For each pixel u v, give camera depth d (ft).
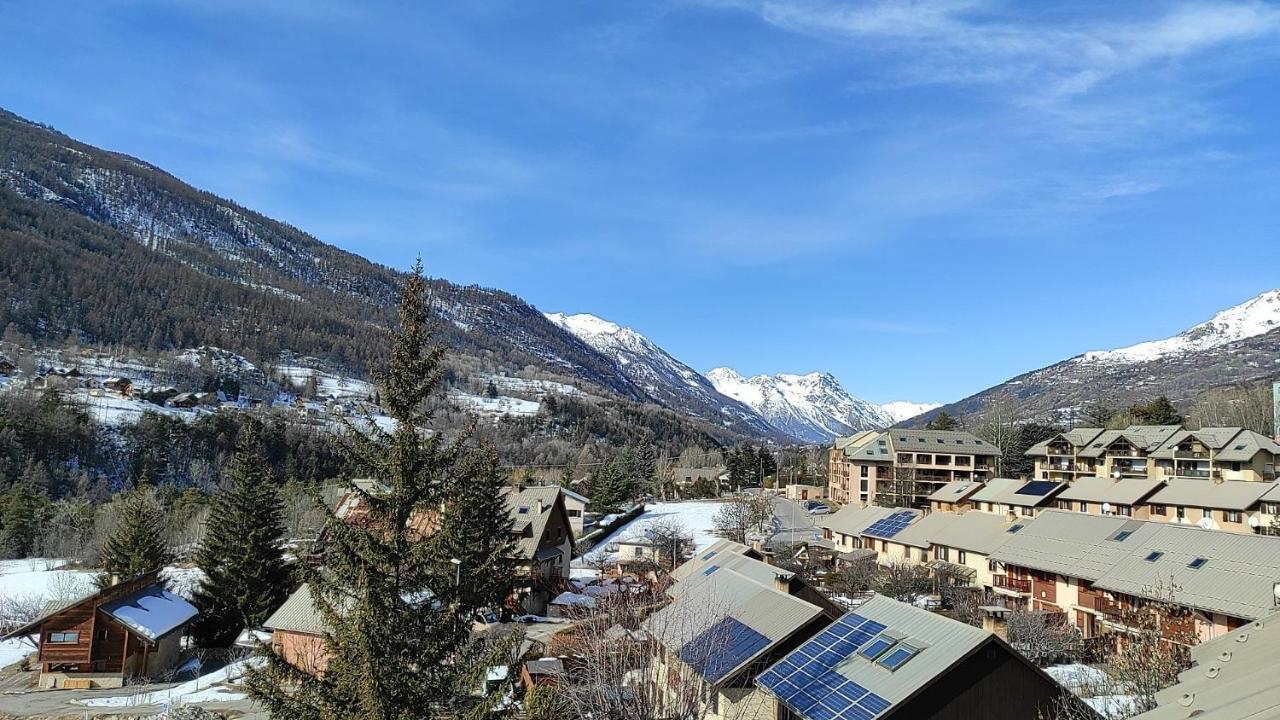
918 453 406.62
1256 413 391.24
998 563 189.88
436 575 64.90
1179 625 116.57
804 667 84.02
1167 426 354.74
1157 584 127.34
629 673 88.69
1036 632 134.31
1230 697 46.70
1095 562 160.76
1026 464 433.48
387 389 63.98
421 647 60.90
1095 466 359.87
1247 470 292.40
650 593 142.41
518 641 65.92
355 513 73.31
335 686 60.95
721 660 89.66
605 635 81.61
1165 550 148.87
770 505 316.19
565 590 207.10
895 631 81.92
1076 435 377.50
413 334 64.59
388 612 58.75
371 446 64.75
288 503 285.64
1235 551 136.67
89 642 143.54
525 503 224.94
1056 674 119.75
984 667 72.64
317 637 125.08
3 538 264.31
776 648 90.74
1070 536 178.09
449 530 65.62
